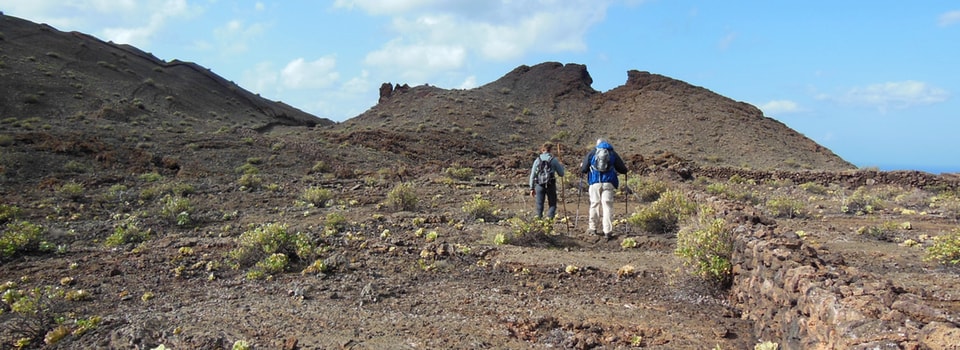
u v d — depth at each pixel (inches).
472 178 945.5
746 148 1983.3
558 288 274.1
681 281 273.0
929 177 810.2
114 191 703.7
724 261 263.1
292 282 279.0
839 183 866.8
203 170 1030.4
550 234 381.1
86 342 207.8
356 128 1961.1
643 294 264.4
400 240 368.5
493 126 2213.3
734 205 369.4
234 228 448.5
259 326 216.8
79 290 269.3
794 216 495.2
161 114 2102.6
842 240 365.7
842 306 143.5
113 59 2736.2
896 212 518.9
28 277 295.6
